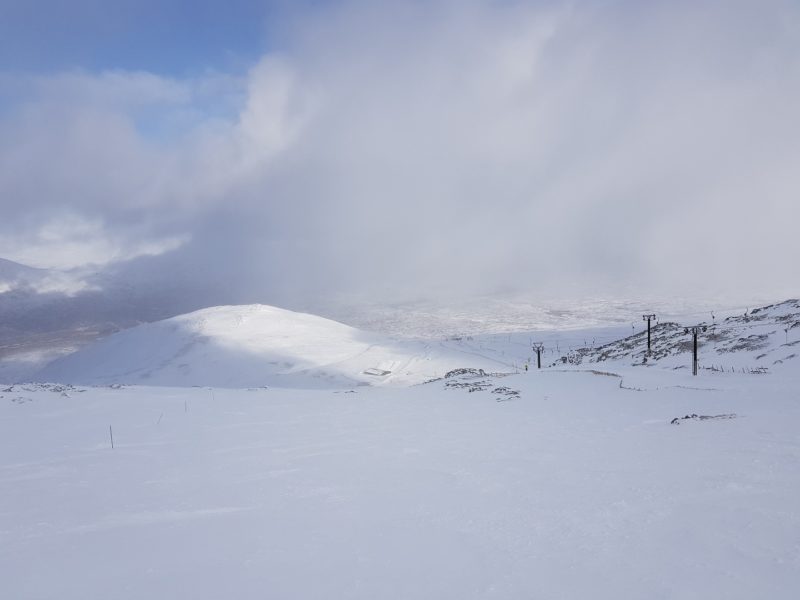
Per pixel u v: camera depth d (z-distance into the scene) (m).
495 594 6.38
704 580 6.43
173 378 122.44
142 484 13.27
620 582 6.51
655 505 9.37
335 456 15.80
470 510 9.82
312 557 7.90
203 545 8.71
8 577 7.77
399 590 6.64
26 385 36.19
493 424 20.83
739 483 10.37
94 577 7.62
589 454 14.23
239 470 14.40
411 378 114.00
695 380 34.19
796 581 6.30
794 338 47.50
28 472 14.94
